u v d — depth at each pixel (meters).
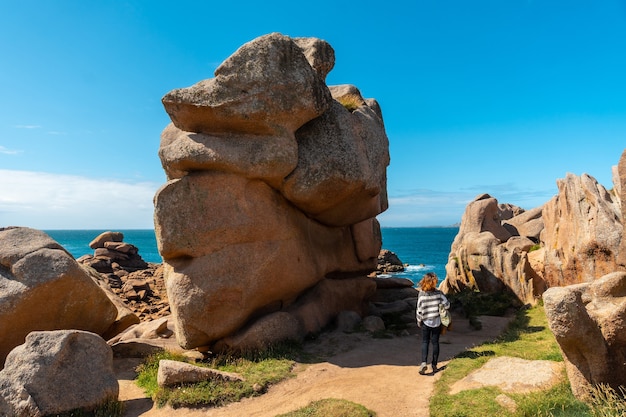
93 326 12.94
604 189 15.73
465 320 16.41
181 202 11.81
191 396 9.03
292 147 12.32
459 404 7.66
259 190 12.50
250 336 11.73
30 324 11.60
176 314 11.62
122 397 9.84
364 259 17.80
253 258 12.19
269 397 9.26
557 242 18.02
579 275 15.67
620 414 6.49
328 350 12.13
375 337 13.34
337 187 13.02
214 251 11.86
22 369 8.67
